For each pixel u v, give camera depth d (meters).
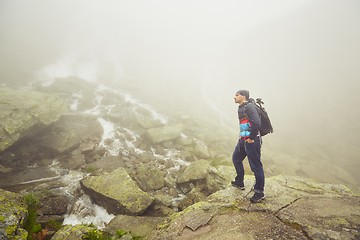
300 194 5.89
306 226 4.57
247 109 5.03
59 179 11.67
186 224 5.07
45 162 12.91
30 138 13.81
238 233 4.57
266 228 4.64
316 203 5.41
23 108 13.64
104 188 10.01
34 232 7.09
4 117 12.45
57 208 9.24
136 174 12.25
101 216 9.37
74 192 10.63
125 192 9.72
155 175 12.11
